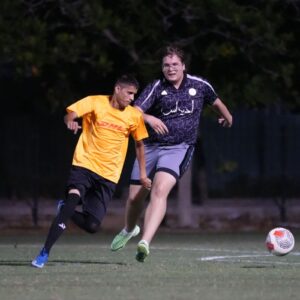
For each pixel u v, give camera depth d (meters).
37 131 99.31
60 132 108.88
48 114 108.56
